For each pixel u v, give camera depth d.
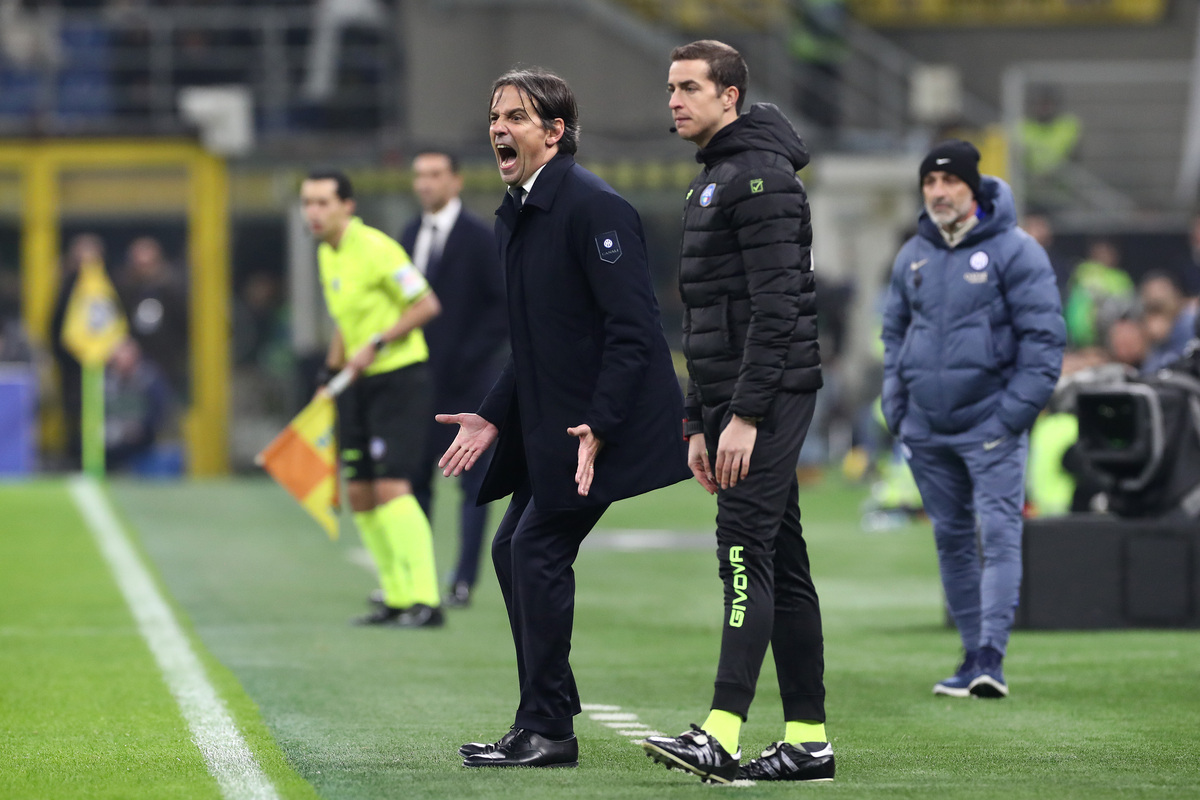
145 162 70.38
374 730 20.70
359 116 77.12
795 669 17.81
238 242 71.62
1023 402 23.75
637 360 17.73
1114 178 77.81
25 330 67.81
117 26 76.81
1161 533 29.39
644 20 82.44
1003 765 18.55
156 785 17.42
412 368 29.78
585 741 20.08
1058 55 85.94
